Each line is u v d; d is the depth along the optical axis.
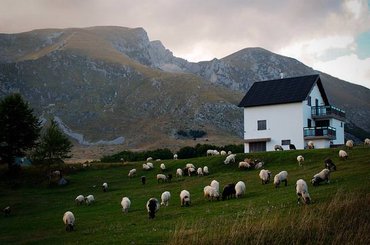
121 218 35.12
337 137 78.88
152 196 46.06
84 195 54.22
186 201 36.97
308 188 35.34
